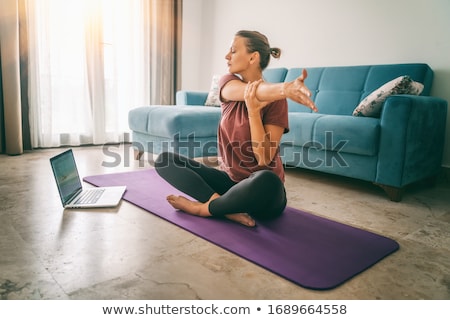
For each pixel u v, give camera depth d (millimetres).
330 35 3369
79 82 3668
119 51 3943
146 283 1041
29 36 3230
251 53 1334
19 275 1062
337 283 1068
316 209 1877
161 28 4199
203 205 1564
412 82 2213
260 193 1346
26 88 3217
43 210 1663
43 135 3449
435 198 2201
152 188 2086
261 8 3936
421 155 2238
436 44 2729
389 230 1601
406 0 2854
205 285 1042
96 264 1147
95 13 3625
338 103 2994
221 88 1382
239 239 1369
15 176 2311
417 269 1211
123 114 4059
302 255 1256
